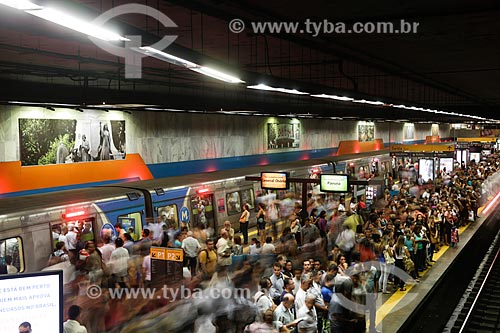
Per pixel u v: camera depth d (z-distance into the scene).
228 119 26.12
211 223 15.73
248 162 27.94
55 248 10.22
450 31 9.09
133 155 20.25
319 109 27.78
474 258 18.03
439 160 27.45
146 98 16.14
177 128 22.61
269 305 7.35
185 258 10.54
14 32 9.46
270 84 7.63
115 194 12.22
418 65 13.71
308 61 13.54
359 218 12.98
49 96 12.80
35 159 16.20
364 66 14.38
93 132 18.38
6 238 9.24
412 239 13.32
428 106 16.61
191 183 15.02
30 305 4.66
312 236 11.96
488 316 12.37
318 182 15.80
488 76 16.42
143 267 8.93
